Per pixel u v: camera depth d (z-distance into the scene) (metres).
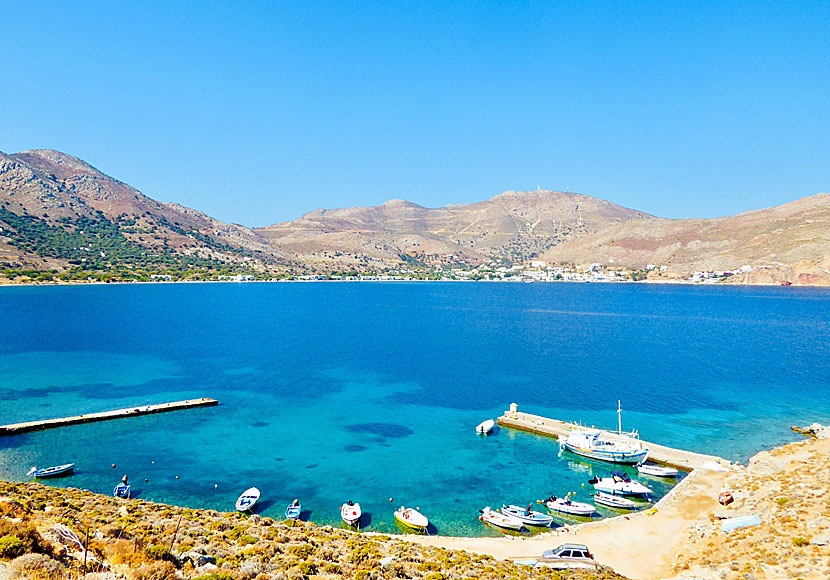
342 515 49.97
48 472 57.78
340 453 67.56
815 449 60.94
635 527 47.84
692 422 79.94
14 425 72.56
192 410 85.19
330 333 174.38
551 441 72.81
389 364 124.12
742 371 116.00
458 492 56.91
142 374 109.38
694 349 145.62
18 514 29.58
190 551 27.44
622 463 64.50
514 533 48.12
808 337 167.75
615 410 86.69
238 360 125.94
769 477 52.84
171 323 189.50
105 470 60.41
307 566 27.75
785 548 37.34
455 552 39.25
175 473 60.12
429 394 97.12
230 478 59.09
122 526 31.23
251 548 30.55
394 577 29.36
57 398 89.94
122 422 78.06
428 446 70.62
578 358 132.50
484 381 107.31
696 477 58.44
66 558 21.50
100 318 198.75
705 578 36.22
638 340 162.62
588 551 41.72
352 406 88.75
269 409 86.38
